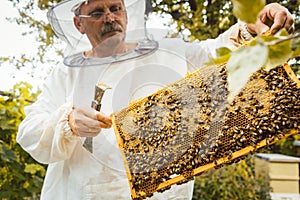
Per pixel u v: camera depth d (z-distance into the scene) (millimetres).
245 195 3873
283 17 1092
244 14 415
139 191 1152
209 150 1079
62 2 1348
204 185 3809
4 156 2617
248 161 4055
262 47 388
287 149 7020
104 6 1300
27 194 2809
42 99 1642
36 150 1509
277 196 4637
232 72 394
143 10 1302
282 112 994
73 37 1416
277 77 1032
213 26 3010
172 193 1475
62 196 1549
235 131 1048
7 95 2959
